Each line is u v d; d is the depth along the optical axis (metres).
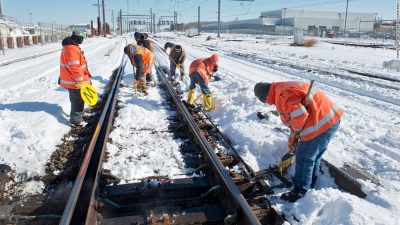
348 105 9.93
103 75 14.63
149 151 6.04
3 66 18.62
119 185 4.93
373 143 6.48
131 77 14.09
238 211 4.14
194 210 4.44
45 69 17.38
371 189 4.50
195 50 30.97
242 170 5.39
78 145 6.59
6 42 32.91
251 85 11.55
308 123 4.36
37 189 5.05
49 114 8.09
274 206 4.43
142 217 4.24
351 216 3.86
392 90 12.04
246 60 22.41
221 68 17.69
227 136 6.91
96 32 83.69
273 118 7.48
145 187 4.80
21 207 4.53
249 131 6.68
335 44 41.09
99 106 9.43
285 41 49.88
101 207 4.45
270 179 5.20
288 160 4.91
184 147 6.30
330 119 4.38
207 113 8.85
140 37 12.93
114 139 6.56
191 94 9.28
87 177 5.17
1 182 4.84
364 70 17.67
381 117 8.57
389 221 3.81
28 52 28.83
